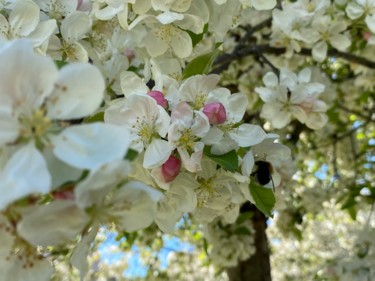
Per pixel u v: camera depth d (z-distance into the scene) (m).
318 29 0.37
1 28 0.24
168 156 0.20
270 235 0.79
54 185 0.13
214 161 0.20
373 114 0.62
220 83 0.50
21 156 0.13
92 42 0.29
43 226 0.13
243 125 0.21
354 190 0.46
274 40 0.40
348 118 0.64
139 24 0.26
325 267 0.49
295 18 0.38
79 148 0.13
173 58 0.27
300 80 0.33
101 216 0.14
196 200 0.21
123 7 0.25
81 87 0.14
